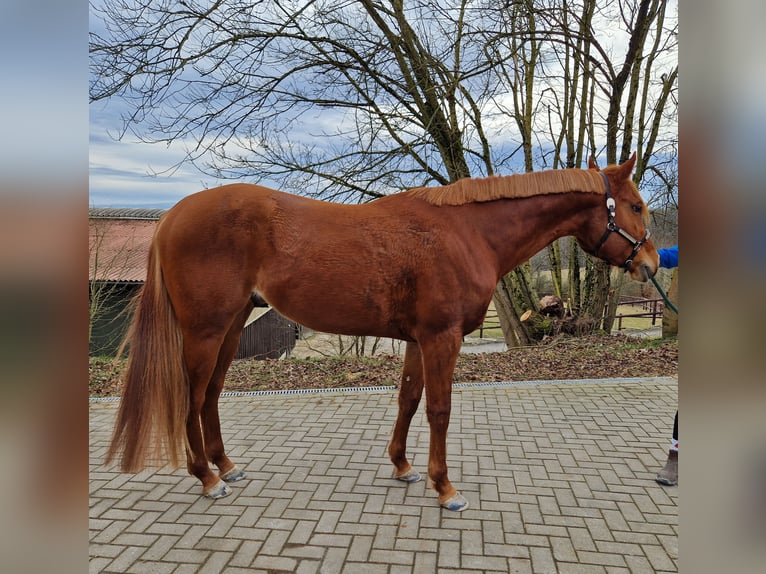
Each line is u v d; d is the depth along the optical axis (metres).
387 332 2.60
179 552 2.25
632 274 2.75
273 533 2.40
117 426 2.45
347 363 5.91
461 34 5.93
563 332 7.16
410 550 2.26
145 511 2.60
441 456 2.58
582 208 2.65
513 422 3.89
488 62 5.84
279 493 2.79
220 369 2.88
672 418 3.97
